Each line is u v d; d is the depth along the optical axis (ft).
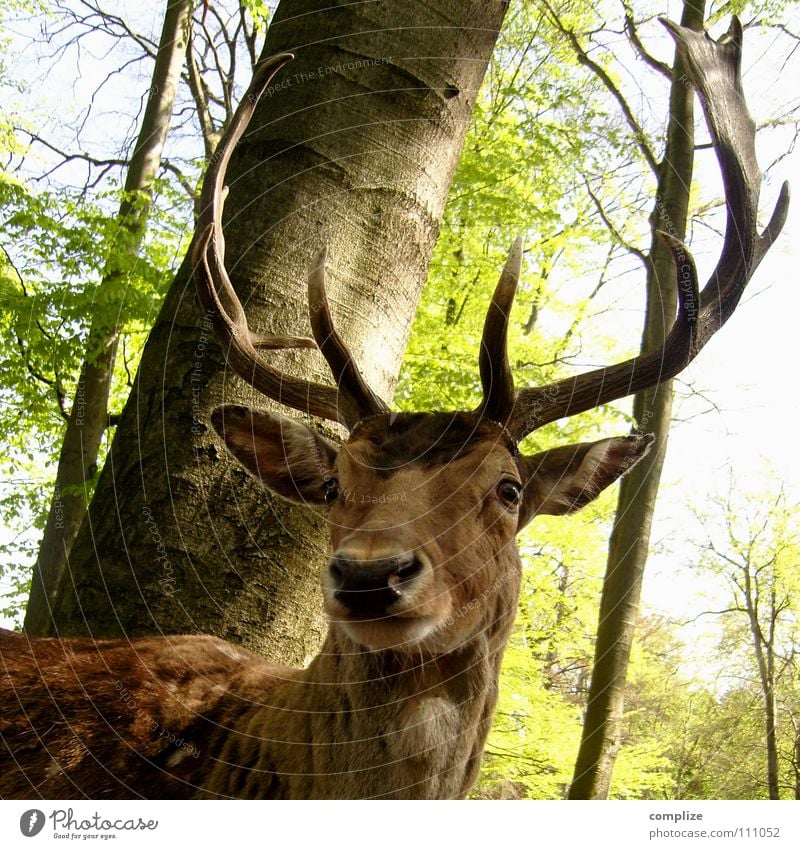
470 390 27.61
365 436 9.78
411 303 15.01
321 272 10.69
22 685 10.75
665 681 41.86
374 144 14.48
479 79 15.64
